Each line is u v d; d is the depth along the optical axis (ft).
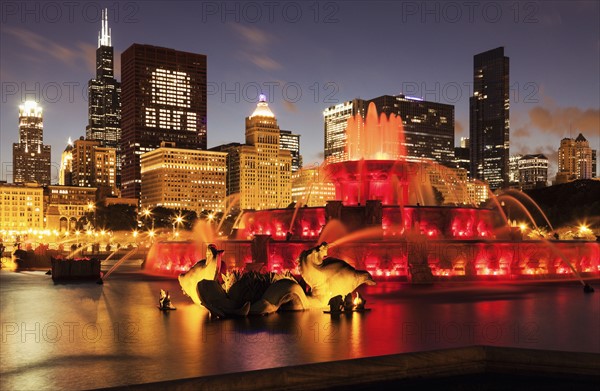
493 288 108.78
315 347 53.26
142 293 107.45
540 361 40.91
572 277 128.47
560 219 424.05
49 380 42.39
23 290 115.24
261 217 165.68
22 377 43.32
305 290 85.25
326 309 80.38
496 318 70.54
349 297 77.92
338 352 50.98
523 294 98.84
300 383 37.27
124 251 338.95
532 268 126.41
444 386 40.04
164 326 66.64
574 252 131.34
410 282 117.80
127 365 46.75
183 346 54.34
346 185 170.09
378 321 68.80
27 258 221.05
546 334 59.62
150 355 50.37
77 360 48.75
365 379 38.88
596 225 411.75
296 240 127.85
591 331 61.21
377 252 121.70
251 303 76.59
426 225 149.28
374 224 140.05
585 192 464.24
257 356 49.49
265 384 36.40
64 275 145.28
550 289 107.45
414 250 121.39
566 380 40.27
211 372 44.21
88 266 146.92
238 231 174.60
